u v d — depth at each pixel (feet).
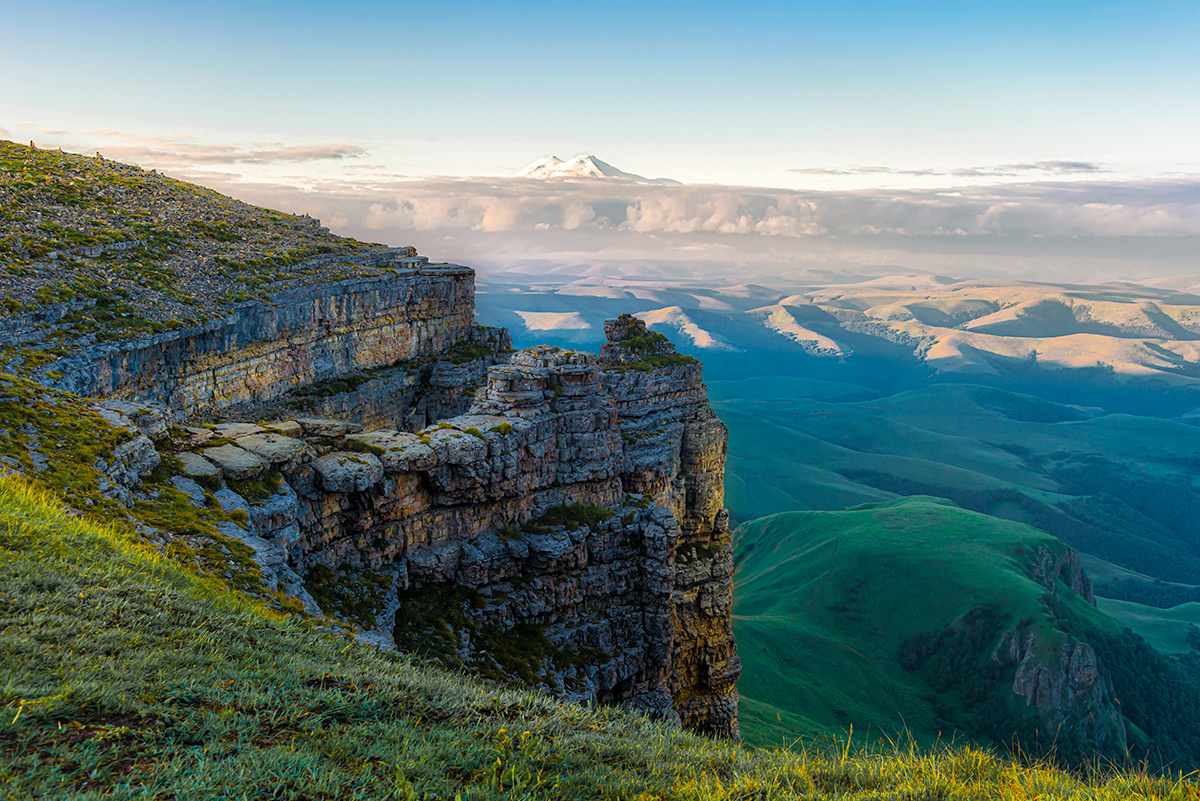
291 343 233.35
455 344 315.17
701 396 300.40
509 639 177.88
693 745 70.69
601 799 52.21
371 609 153.17
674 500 280.92
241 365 213.87
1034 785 55.72
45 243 212.84
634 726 72.59
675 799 54.08
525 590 185.78
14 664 51.70
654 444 265.75
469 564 177.37
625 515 211.00
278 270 255.29
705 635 286.87
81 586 71.36
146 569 83.66
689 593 281.95
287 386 232.73
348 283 255.50
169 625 69.31
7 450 104.32
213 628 72.33
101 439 119.24
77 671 52.70
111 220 256.73
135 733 46.62
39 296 174.09
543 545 187.83
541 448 198.18
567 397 209.97
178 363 192.95
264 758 46.14
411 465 166.91
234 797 41.27
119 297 192.65
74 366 157.99
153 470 127.75
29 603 63.62
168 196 315.58
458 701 64.80
